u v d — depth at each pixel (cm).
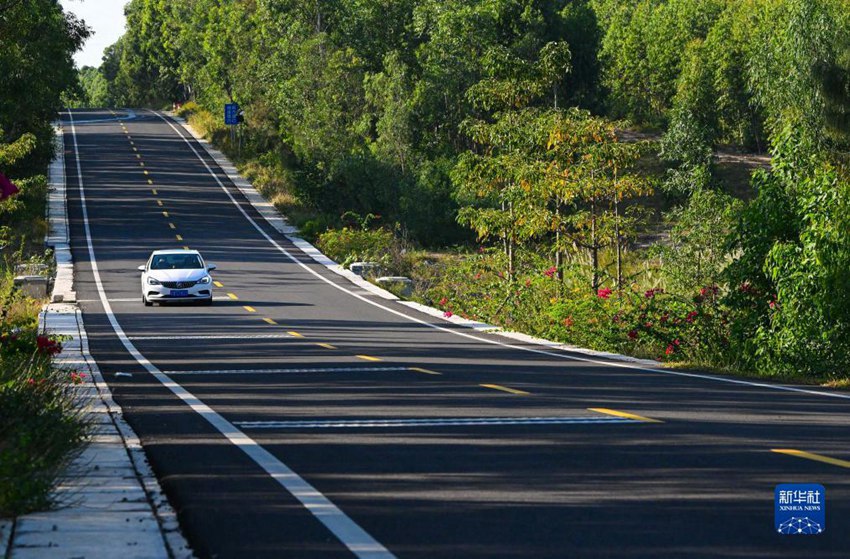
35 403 2333
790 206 4631
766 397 3191
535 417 2719
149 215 15050
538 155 7212
